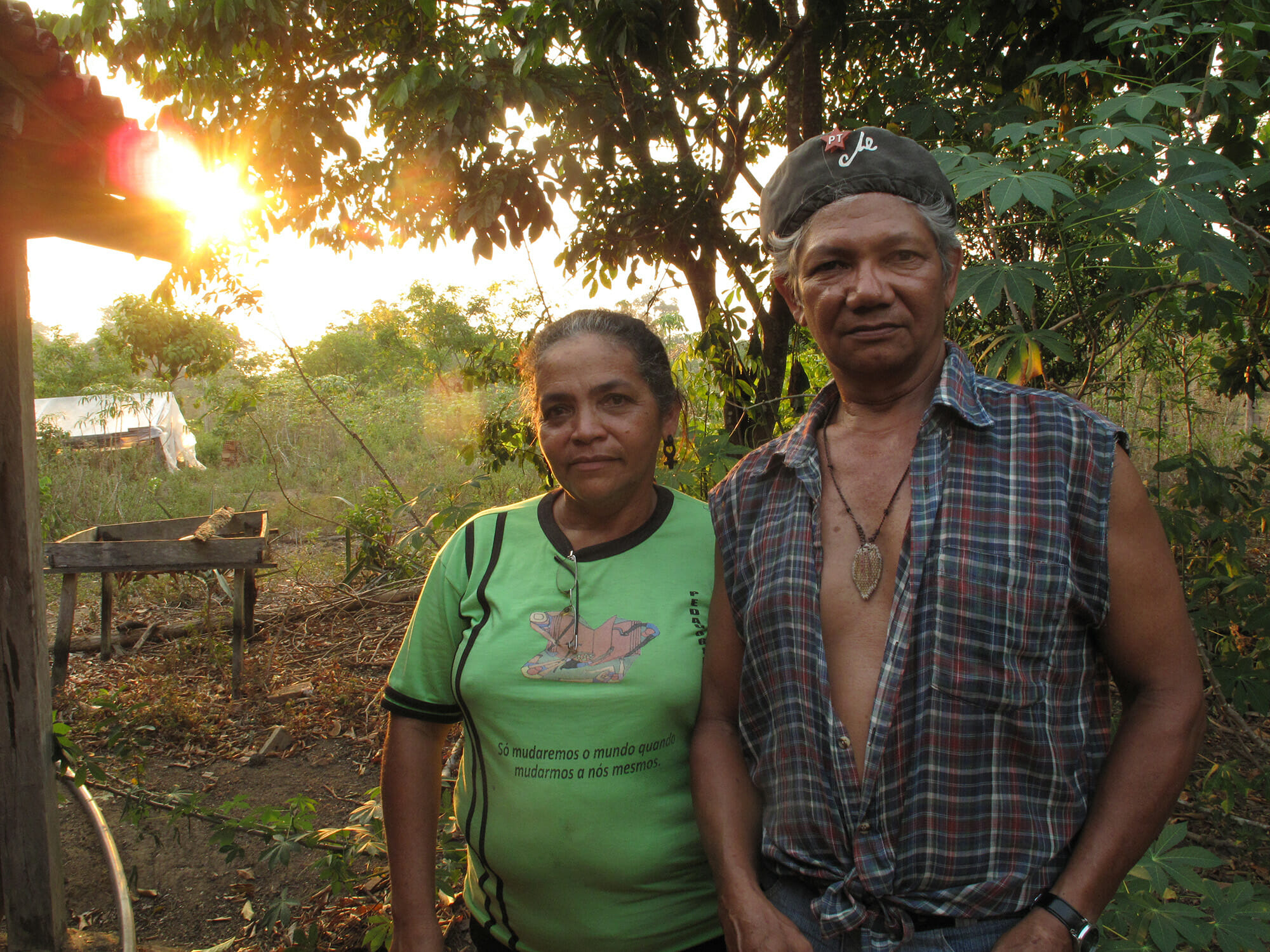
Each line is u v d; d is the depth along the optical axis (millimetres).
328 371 20609
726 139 4609
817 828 1100
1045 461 1043
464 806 1385
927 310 1132
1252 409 6289
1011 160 1964
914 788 1034
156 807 2932
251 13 3775
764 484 1271
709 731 1286
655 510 1431
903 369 1152
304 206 4723
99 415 13961
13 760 2521
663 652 1304
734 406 3912
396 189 3777
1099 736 1080
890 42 3795
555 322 1396
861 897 1062
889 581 1103
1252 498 3148
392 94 3371
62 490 10391
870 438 1194
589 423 1308
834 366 1197
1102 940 1458
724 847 1176
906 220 1117
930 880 1029
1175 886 1852
